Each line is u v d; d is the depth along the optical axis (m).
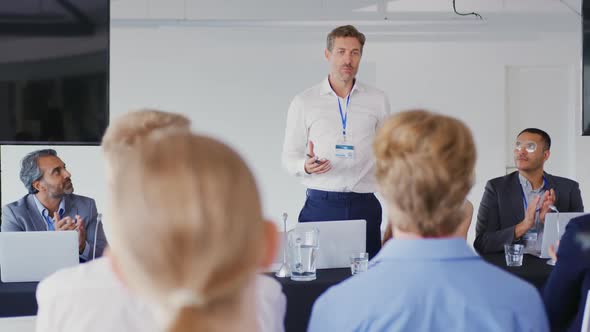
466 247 1.27
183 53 7.49
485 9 7.50
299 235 2.98
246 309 0.68
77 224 3.51
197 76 7.52
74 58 4.22
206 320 0.62
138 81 7.49
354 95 4.12
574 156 7.55
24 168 3.80
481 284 1.22
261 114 7.57
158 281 0.64
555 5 7.49
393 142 1.25
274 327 1.48
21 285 2.89
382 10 7.50
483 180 7.56
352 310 1.24
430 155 1.21
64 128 4.23
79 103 4.24
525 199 3.95
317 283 2.84
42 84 4.21
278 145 7.60
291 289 2.83
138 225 0.65
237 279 0.65
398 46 7.52
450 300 1.21
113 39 7.45
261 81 7.55
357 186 4.04
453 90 7.54
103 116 4.26
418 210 1.21
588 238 1.97
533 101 7.60
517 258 3.16
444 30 7.50
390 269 1.26
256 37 7.53
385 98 4.16
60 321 1.39
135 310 1.39
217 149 0.71
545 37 7.52
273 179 7.62
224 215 0.65
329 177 4.03
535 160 3.91
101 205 7.64
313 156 3.76
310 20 7.52
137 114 1.56
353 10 7.51
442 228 1.26
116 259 0.76
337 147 4.02
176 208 0.65
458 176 1.21
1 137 4.20
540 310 1.24
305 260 2.94
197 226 0.64
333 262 3.23
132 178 0.68
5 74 4.18
